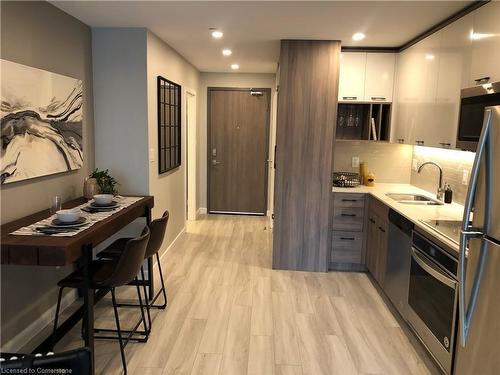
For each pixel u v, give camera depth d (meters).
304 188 4.16
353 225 4.21
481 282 1.84
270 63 5.45
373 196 3.96
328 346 2.80
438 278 2.37
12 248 2.08
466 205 1.88
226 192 6.89
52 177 3.09
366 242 4.21
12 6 2.56
